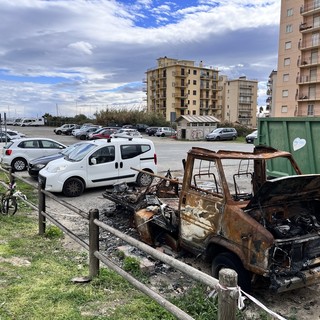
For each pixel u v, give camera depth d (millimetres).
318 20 53438
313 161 7203
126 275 3676
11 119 78812
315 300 4309
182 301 3947
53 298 3939
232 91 107250
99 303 3906
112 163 10961
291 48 57688
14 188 8398
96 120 76188
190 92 97500
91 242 4453
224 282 2244
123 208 8438
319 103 54375
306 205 4891
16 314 3576
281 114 60406
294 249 3924
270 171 8055
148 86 107188
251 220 4016
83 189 10570
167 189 7805
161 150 28625
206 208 4648
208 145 35688
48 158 12500
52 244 6074
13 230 6812
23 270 4762
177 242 5547
